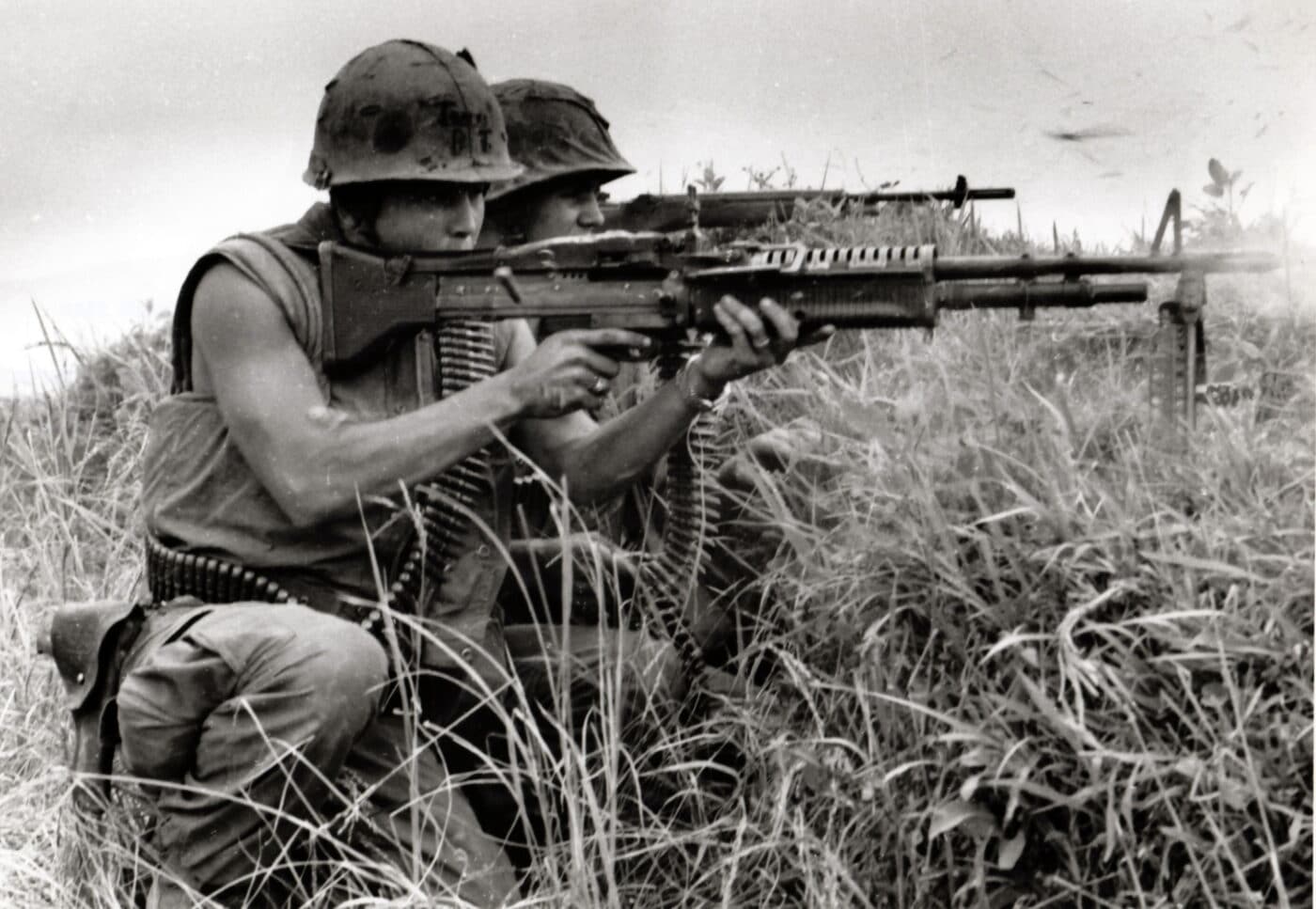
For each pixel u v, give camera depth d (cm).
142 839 354
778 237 526
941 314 432
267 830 331
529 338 405
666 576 385
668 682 374
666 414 367
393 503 347
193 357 366
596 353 345
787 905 332
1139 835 291
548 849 321
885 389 417
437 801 355
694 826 358
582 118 450
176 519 366
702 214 548
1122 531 306
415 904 318
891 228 516
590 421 396
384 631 359
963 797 295
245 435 353
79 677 360
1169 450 333
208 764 333
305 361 358
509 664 357
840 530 358
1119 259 319
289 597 362
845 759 329
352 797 347
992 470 337
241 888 335
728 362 350
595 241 346
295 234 369
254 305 354
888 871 318
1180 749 290
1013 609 311
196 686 332
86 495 501
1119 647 294
